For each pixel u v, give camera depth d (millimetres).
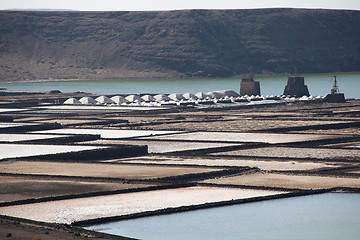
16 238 184375
